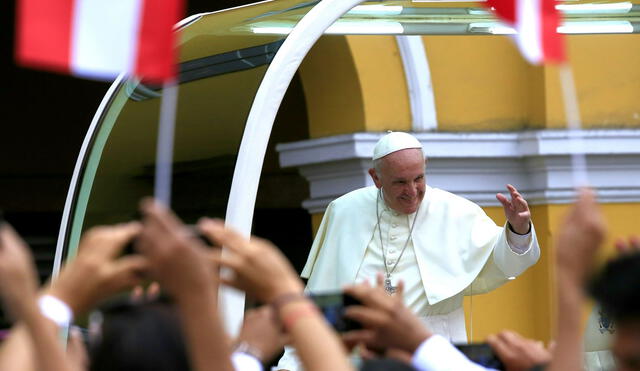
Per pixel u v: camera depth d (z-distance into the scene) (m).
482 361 9.66
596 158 24.56
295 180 31.16
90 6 8.02
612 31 20.84
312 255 20.72
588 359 17.48
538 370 8.64
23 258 6.61
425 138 24.33
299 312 7.31
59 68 8.11
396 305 8.38
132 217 19.45
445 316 19.95
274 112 18.20
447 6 20.27
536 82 24.70
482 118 24.80
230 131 18.34
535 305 25.03
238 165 18.02
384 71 24.36
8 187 33.38
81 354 8.84
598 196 24.73
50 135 33.59
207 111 18.73
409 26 20.80
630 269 6.99
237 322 16.94
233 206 17.95
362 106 24.22
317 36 18.39
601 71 24.69
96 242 7.23
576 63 24.61
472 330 24.64
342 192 24.78
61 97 33.59
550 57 9.35
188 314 6.94
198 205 18.45
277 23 18.92
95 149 20.28
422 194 19.78
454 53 24.83
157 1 8.12
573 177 24.50
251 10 19.59
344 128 24.59
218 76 18.86
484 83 24.88
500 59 24.97
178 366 7.42
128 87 20.09
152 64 8.13
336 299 9.06
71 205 20.27
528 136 24.42
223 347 6.99
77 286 7.12
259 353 8.54
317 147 24.83
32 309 6.62
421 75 24.52
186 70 19.27
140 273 7.19
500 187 24.84
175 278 6.89
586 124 24.56
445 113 24.70
